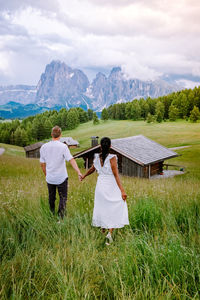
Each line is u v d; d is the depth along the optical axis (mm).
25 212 4191
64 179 4734
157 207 4621
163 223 3877
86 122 188000
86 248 2939
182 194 6172
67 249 2926
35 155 63938
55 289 2213
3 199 5027
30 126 153500
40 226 3627
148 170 26516
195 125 117000
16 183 7645
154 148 30422
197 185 9500
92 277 2408
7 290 2168
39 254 2732
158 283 2258
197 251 2898
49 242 3215
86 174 4574
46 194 5719
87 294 2066
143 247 2793
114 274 2387
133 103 166250
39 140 143375
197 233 3576
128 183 8867
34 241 3102
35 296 2135
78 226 3773
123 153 25562
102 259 2824
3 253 2939
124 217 4027
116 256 2803
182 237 3281
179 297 2029
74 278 2322
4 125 156875
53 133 4789
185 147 68562
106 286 2205
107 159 4102
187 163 44375
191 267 2451
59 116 164250
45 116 169000
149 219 4070
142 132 112812
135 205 4750
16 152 72500
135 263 2439
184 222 4230
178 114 140875
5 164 19109
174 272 2395
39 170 16156
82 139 119938
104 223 3973
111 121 171500
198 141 78812
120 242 3250
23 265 2533
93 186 7090
